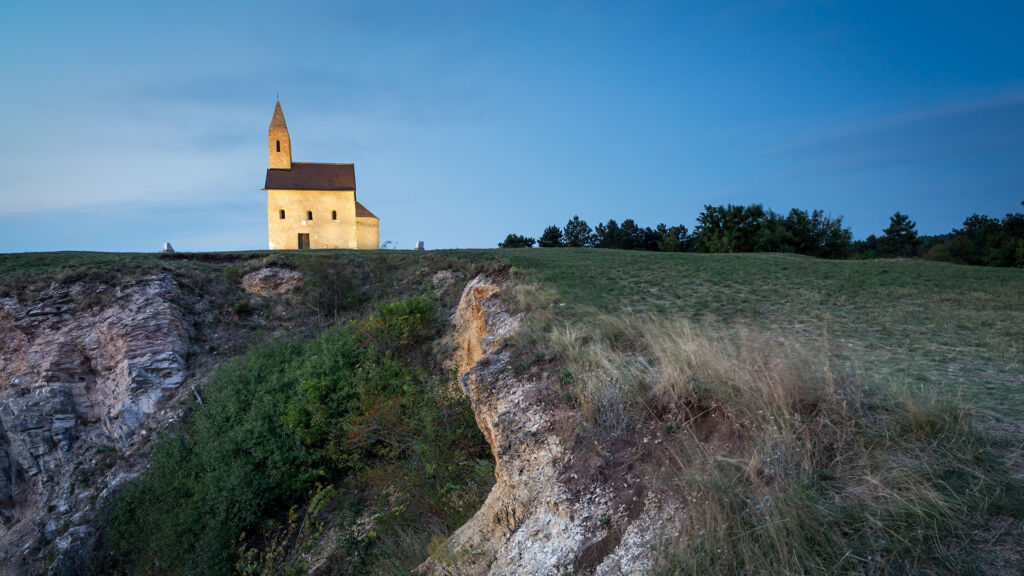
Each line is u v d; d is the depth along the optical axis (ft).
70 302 69.62
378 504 32.19
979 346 27.02
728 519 11.98
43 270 73.10
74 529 48.75
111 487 52.60
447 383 43.37
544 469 18.37
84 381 65.62
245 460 44.06
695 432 16.30
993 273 57.67
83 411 64.13
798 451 13.50
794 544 10.68
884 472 12.31
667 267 68.44
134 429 60.08
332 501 39.24
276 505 42.06
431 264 84.23
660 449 16.14
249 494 40.19
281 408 48.08
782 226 143.02
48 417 61.41
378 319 58.65
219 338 72.28
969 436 13.39
